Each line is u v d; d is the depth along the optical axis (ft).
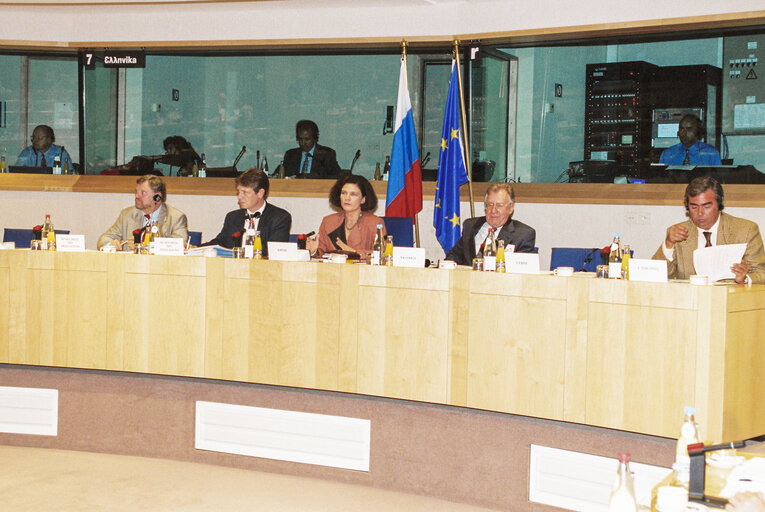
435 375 11.96
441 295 11.89
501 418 11.90
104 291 13.83
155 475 13.19
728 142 18.58
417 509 11.85
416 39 20.90
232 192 22.59
